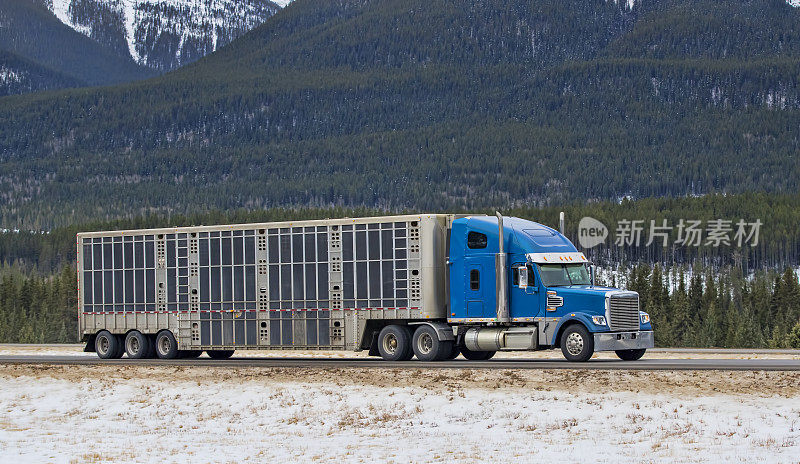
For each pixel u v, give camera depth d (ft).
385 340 152.76
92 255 184.75
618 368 128.06
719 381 116.57
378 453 92.38
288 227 162.30
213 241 170.19
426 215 150.30
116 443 103.24
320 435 104.68
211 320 169.78
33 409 135.64
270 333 163.32
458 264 149.07
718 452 85.25
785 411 100.12
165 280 175.32
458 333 150.30
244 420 117.50
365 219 155.02
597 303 139.33
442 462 86.53
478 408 112.47
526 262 144.66
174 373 150.30
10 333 594.24
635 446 90.02
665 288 602.85
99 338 183.73
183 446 100.17
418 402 117.91
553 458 85.92
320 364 151.53
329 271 157.89
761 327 594.65
